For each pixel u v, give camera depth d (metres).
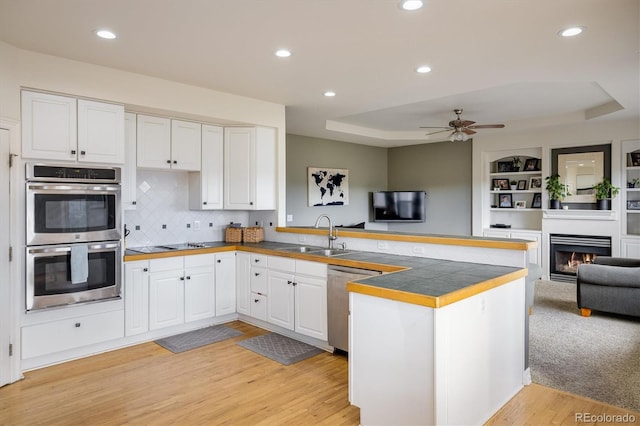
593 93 5.03
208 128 4.52
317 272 3.61
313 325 3.66
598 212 6.32
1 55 2.89
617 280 4.41
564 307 5.09
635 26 2.67
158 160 4.11
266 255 4.13
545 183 6.90
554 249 6.82
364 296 2.33
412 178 8.66
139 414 2.55
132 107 3.77
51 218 3.20
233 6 2.41
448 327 2.09
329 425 2.43
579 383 2.98
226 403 2.69
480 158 7.61
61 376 3.11
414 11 2.46
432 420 2.04
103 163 3.53
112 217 3.55
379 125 7.15
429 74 3.68
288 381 3.02
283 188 4.91
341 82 3.94
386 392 2.24
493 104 5.59
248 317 4.47
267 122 4.72
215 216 5.01
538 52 3.14
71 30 2.74
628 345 3.76
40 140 3.17
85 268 3.33
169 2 2.36
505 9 2.43
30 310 3.10
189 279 4.13
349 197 8.12
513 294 2.77
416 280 2.45
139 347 3.72
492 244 3.03
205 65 3.45
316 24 2.65
